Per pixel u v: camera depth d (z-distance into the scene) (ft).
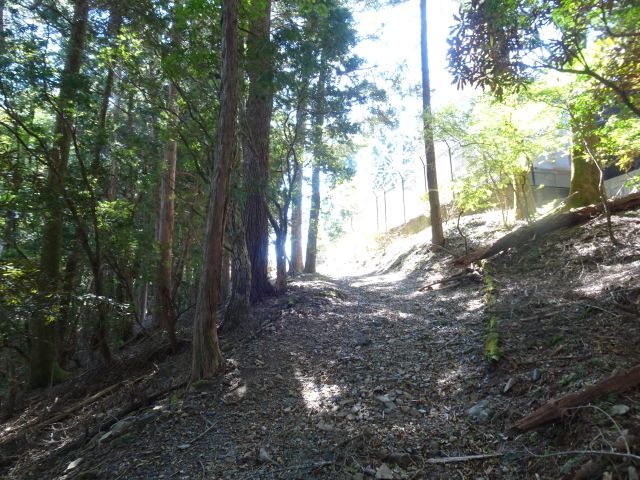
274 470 13.51
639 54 13.30
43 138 30.25
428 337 22.35
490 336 18.63
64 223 35.35
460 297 28.45
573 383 13.44
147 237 37.22
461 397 15.67
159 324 41.86
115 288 44.68
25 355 37.22
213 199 20.57
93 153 33.42
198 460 14.87
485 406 14.37
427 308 28.32
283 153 37.14
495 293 25.04
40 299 25.55
